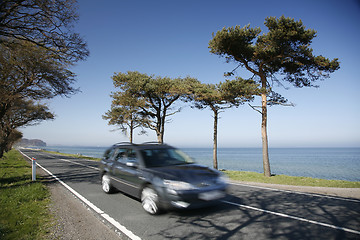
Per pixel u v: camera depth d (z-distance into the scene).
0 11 7.86
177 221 4.56
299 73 13.25
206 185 4.74
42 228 4.25
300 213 5.06
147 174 5.12
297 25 11.19
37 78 12.16
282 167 35.75
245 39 12.92
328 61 11.29
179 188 4.49
